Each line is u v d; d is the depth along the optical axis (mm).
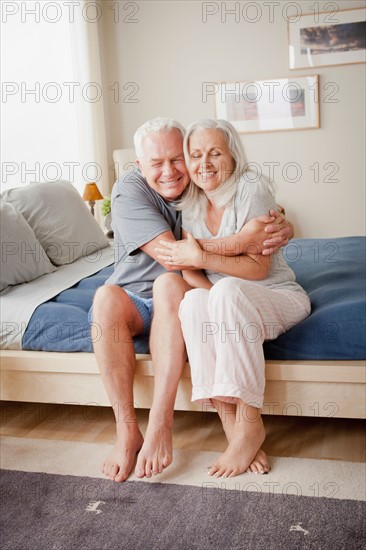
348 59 4902
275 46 5027
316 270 2910
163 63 5262
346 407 2178
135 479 2070
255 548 1672
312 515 1797
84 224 3516
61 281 2904
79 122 4938
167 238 2285
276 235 2215
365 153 5004
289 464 2109
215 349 2133
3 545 1748
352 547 1646
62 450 2312
